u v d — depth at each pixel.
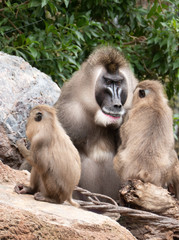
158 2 15.47
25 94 10.91
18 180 8.71
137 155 8.52
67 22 13.72
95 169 10.05
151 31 15.62
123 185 8.52
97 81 9.91
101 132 10.11
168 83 15.77
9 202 7.07
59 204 7.68
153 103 8.84
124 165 8.62
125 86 9.98
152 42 14.79
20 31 13.77
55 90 11.77
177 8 15.92
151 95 8.91
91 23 13.90
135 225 8.49
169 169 8.64
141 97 9.01
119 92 9.83
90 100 9.97
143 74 15.73
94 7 15.02
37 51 12.98
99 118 9.72
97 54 10.14
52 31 13.25
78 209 7.54
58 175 7.59
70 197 7.92
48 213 6.87
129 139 8.70
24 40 13.03
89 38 14.24
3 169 8.88
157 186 8.45
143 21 15.71
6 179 8.50
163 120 8.69
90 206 8.36
